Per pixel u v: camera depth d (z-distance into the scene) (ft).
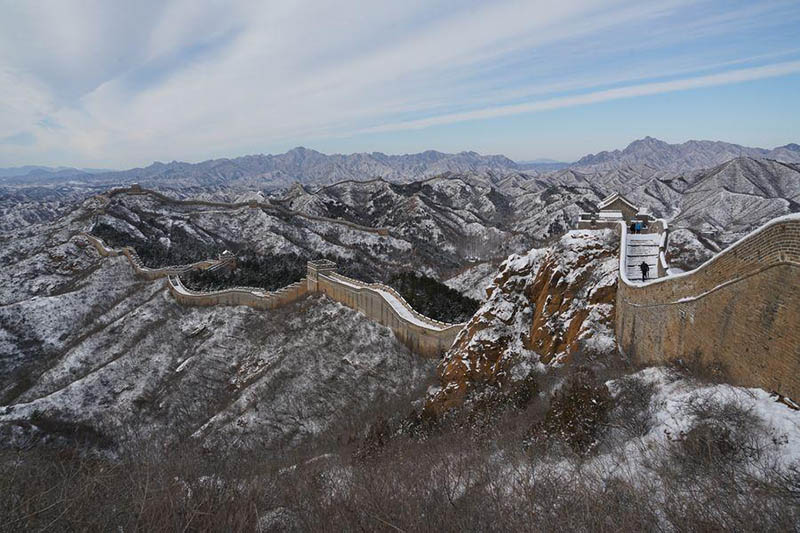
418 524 48.11
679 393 62.28
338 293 225.35
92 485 55.21
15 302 281.33
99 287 285.02
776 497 39.65
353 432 124.06
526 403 93.61
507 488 56.34
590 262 115.24
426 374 152.66
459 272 348.38
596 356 96.43
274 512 56.90
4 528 45.42
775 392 51.65
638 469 51.49
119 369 203.10
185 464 74.28
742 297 57.98
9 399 203.92
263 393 169.58
